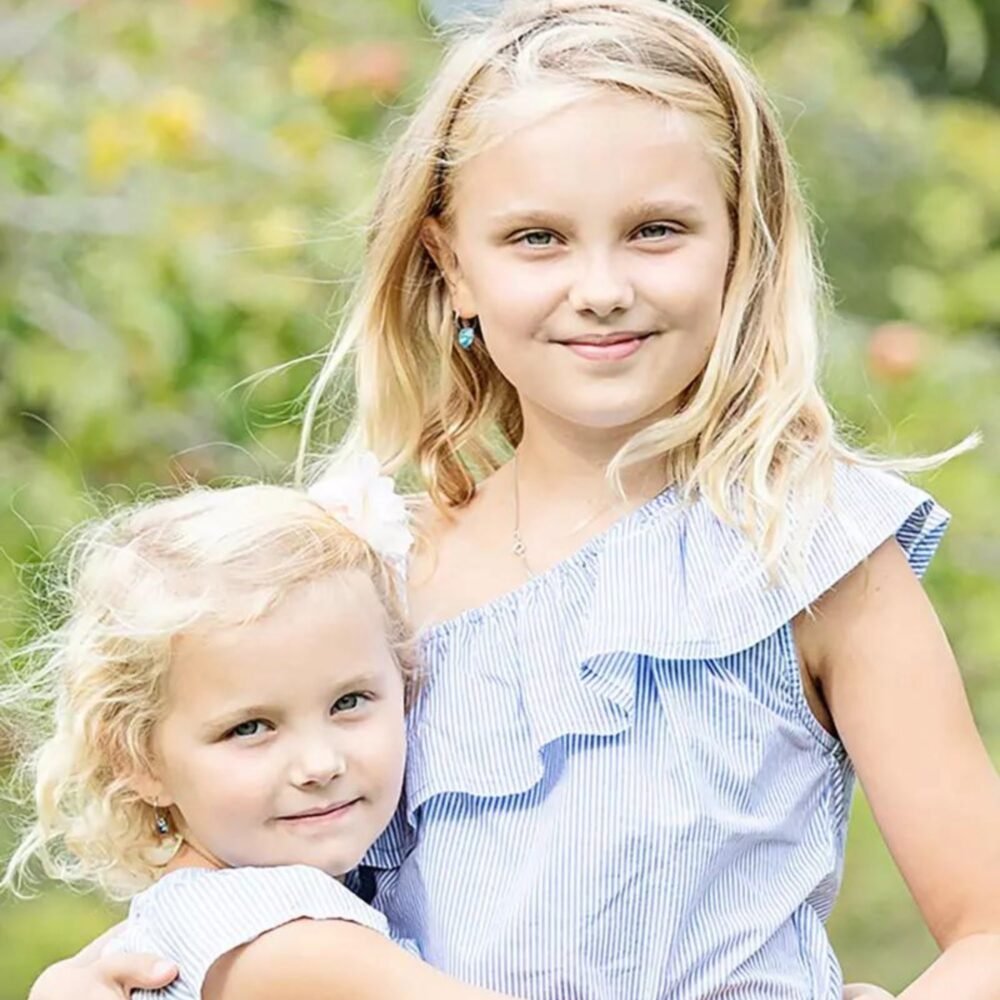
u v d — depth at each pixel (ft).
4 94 25.43
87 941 25.89
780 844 13.01
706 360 13.37
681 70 13.21
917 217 29.68
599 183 12.89
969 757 12.87
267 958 12.50
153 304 24.53
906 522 13.29
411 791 13.29
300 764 12.70
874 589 13.00
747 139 13.41
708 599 12.98
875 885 28.14
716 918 12.78
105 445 24.80
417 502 14.66
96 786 13.32
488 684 13.29
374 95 24.77
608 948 12.71
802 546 12.93
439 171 14.10
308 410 15.31
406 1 27.30
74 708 13.32
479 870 13.06
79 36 26.32
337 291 22.53
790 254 13.82
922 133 30.17
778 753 12.98
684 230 13.07
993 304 28.53
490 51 13.69
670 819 12.71
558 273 13.03
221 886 12.67
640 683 12.96
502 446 15.06
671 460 13.67
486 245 13.32
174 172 25.31
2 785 18.90
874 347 25.98
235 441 25.03
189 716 12.79
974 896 12.70
